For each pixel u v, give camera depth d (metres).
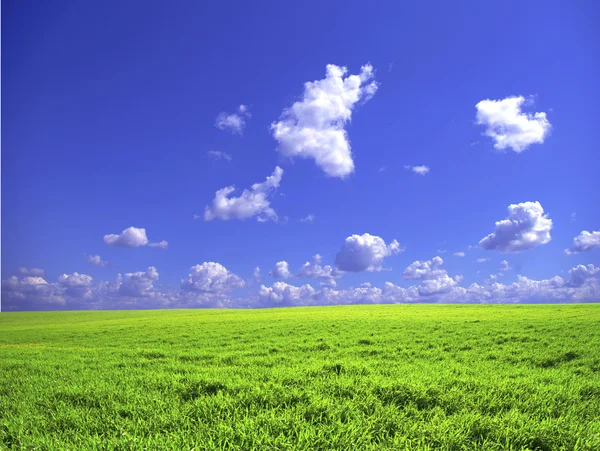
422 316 39.78
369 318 38.62
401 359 16.05
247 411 7.57
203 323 39.25
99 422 7.56
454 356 17.09
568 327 25.91
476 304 62.59
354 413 7.54
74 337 30.59
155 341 25.59
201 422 7.07
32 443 6.51
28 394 10.05
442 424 7.02
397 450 6.05
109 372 13.03
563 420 7.42
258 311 63.50
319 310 59.47
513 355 16.73
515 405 8.30
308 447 6.07
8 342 29.27
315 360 15.29
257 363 15.18
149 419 7.47
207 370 13.01
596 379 12.04
